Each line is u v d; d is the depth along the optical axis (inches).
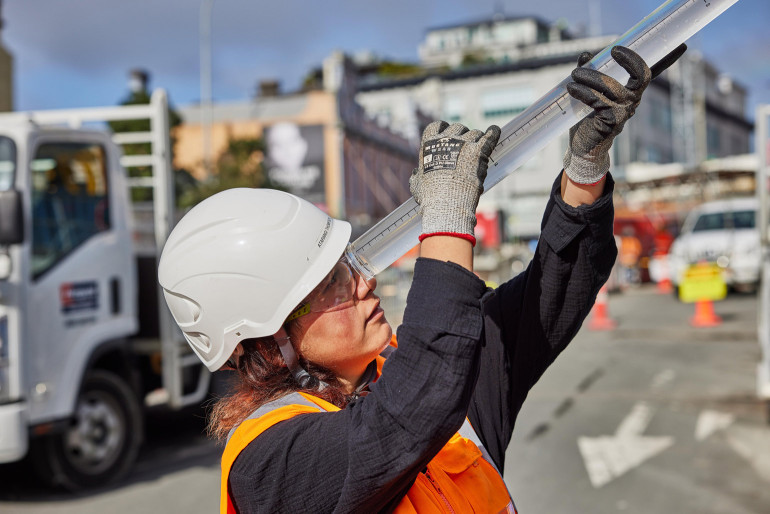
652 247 915.4
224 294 53.1
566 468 214.4
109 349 233.1
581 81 49.4
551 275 60.1
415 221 54.7
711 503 182.1
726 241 646.5
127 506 206.5
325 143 1140.5
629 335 467.5
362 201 1218.6
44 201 213.3
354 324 55.7
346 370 56.9
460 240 47.4
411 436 44.8
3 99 824.3
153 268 259.4
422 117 1509.6
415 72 1771.7
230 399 57.1
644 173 781.9
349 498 45.9
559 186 59.0
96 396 229.5
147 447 279.9
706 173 753.0
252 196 55.6
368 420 45.8
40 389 205.2
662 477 202.8
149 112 250.4
